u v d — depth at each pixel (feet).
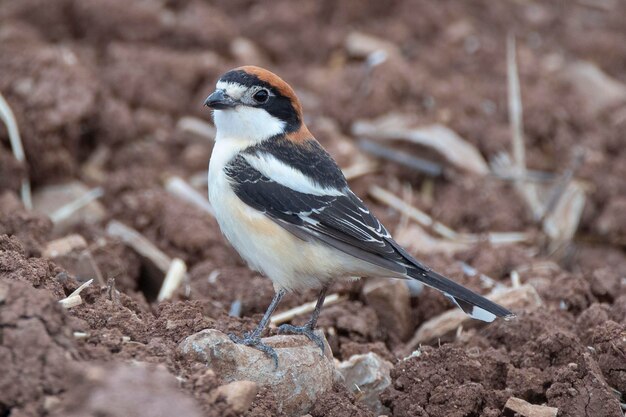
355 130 49.37
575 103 53.93
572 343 28.09
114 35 55.11
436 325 32.76
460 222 44.57
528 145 50.65
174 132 49.03
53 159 43.42
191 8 57.52
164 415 20.33
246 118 30.30
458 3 62.59
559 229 43.96
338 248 28.43
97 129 46.57
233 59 55.42
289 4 58.65
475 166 47.52
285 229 28.76
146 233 40.29
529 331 30.86
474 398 26.43
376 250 28.19
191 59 52.65
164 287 35.35
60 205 42.19
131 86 50.70
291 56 56.85
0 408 20.26
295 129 31.04
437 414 26.37
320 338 28.71
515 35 61.36
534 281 36.47
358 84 52.26
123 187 43.78
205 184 45.65
